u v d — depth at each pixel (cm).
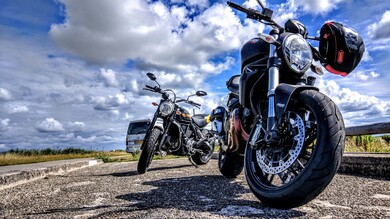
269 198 185
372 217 157
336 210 174
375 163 321
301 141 186
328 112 175
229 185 280
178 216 169
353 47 243
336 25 250
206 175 368
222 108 355
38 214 191
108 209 195
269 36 207
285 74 217
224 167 337
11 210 209
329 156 165
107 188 286
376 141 700
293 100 199
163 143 495
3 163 761
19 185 354
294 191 170
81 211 193
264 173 215
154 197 229
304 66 211
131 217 171
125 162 739
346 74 254
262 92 231
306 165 172
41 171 430
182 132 514
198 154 560
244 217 164
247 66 250
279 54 214
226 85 336
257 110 234
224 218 163
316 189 166
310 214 167
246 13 236
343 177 315
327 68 258
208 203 202
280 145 194
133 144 1511
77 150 1422
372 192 227
